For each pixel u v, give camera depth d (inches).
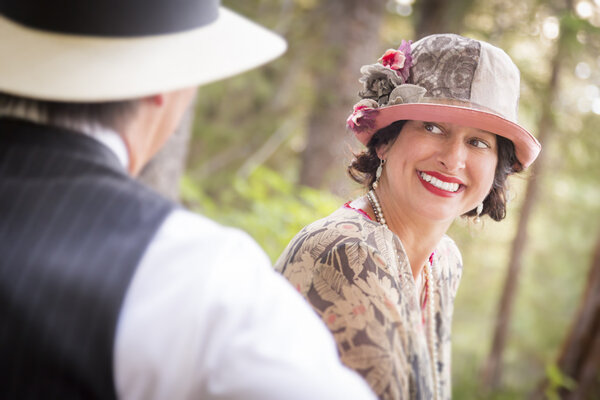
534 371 512.1
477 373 488.1
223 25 39.5
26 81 34.3
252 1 359.6
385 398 52.6
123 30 35.1
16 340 31.9
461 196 65.4
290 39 346.9
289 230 189.6
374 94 67.1
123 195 34.8
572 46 325.1
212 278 32.9
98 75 34.8
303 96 347.9
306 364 32.1
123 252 33.1
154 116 38.3
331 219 62.9
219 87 348.2
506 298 458.0
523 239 444.1
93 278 32.5
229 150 380.5
